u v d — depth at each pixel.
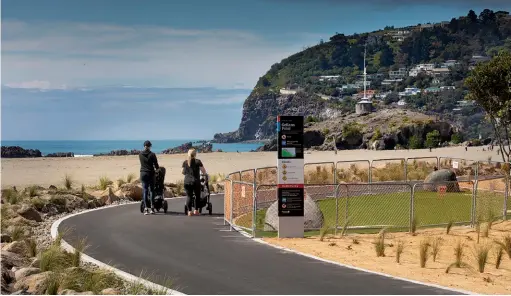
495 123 40.22
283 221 16.23
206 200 20.84
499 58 39.03
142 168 20.66
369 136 188.50
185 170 20.56
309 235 16.89
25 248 13.13
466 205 22.47
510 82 38.38
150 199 20.66
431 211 21.34
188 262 12.82
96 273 10.73
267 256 13.57
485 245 15.38
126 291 10.07
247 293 10.29
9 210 17.75
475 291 10.93
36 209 19.45
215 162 58.53
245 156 73.06
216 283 10.99
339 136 191.25
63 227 17.08
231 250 14.24
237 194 20.64
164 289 10.14
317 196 25.09
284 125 16.20
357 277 11.59
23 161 60.59
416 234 17.09
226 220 18.64
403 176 32.75
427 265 13.17
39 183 33.78
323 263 12.87
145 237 15.83
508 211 21.11
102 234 16.14
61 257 11.80
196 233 16.66
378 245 14.05
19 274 10.75
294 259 13.27
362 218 19.95
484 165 39.84
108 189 24.11
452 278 11.98
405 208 22.00
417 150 90.12
